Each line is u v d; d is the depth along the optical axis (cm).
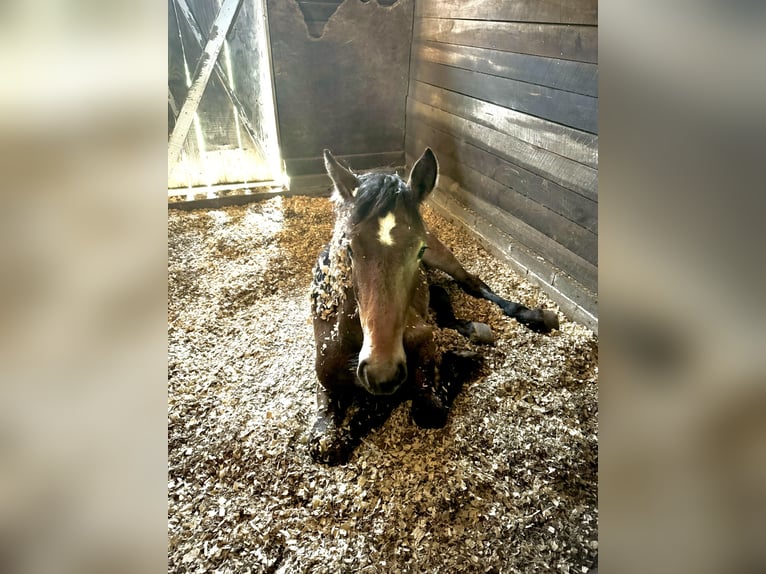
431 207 475
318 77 480
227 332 295
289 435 220
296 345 283
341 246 202
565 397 242
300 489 195
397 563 169
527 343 281
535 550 173
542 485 196
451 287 338
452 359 258
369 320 176
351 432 213
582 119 274
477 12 359
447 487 194
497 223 378
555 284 320
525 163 332
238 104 507
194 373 259
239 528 180
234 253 385
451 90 419
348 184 207
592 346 278
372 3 457
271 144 522
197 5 459
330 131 509
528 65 311
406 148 538
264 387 250
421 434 219
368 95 502
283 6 439
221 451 212
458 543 175
